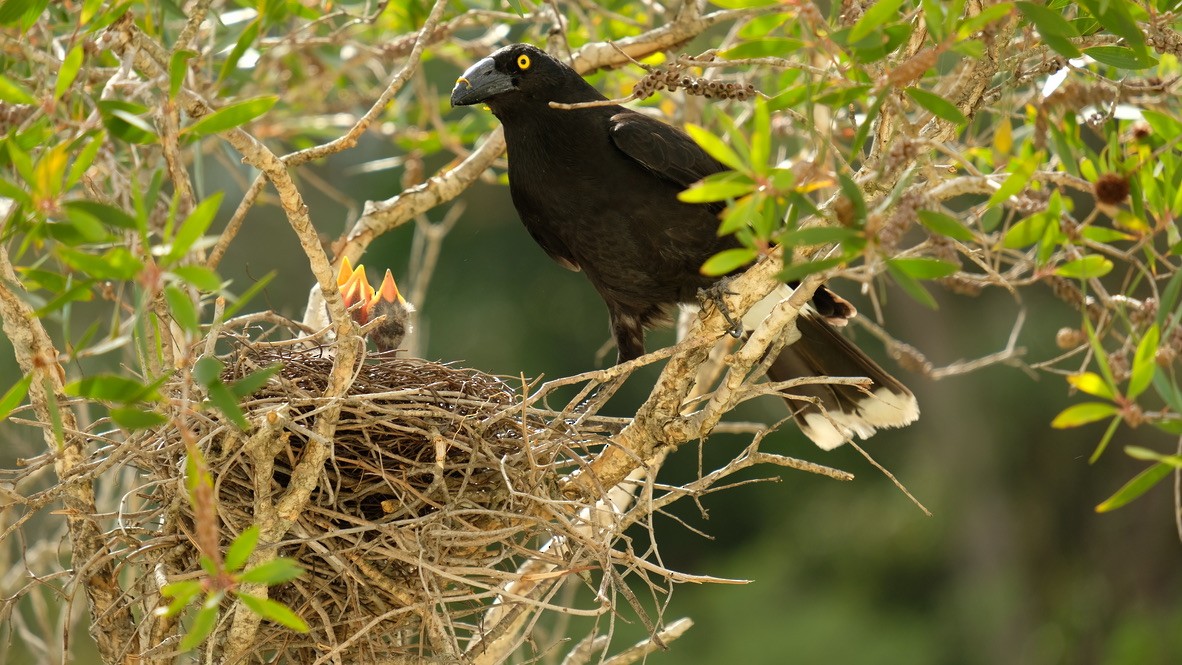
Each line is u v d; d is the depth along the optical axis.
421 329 22.59
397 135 13.42
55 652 10.28
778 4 6.82
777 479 8.00
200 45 11.57
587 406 8.87
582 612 7.20
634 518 7.87
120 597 7.91
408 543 7.55
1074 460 24.66
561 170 10.23
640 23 11.40
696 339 8.20
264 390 7.91
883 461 25.59
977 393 24.56
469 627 8.05
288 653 8.14
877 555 25.00
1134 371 6.07
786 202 6.29
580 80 10.48
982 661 23.97
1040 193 6.85
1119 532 24.62
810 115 6.51
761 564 24.75
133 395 6.20
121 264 5.70
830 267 6.15
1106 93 6.77
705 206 10.06
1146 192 6.87
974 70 7.42
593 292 23.70
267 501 7.18
